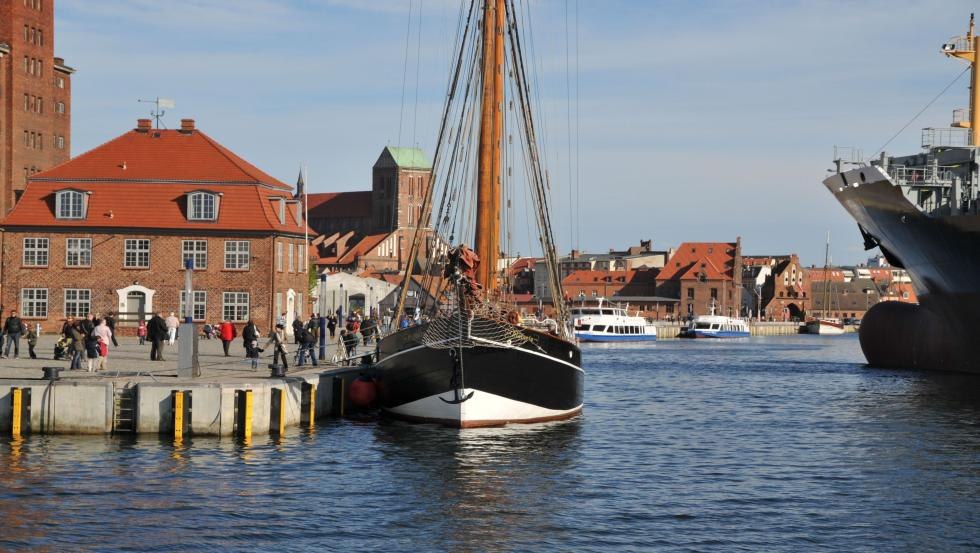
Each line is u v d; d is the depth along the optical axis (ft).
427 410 132.87
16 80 392.68
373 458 113.91
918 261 216.74
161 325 169.58
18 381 123.85
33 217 271.08
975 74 227.61
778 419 161.89
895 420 159.12
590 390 214.90
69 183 273.75
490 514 92.12
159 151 280.10
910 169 213.25
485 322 125.29
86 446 115.85
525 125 146.30
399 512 92.07
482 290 133.59
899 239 215.92
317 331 192.65
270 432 127.75
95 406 122.01
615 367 299.38
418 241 144.56
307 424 135.03
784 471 114.32
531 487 103.14
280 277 280.51
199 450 115.24
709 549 82.64
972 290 205.77
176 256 272.72
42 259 271.49
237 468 107.24
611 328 526.98
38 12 403.54
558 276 148.25
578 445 128.57
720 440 137.39
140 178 274.98
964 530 88.74
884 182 206.08
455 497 97.81
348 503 94.68
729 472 113.39
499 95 139.95
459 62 142.10
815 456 124.47
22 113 396.57
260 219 274.16
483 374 128.16
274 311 275.59
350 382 152.25
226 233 272.92
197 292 273.13
